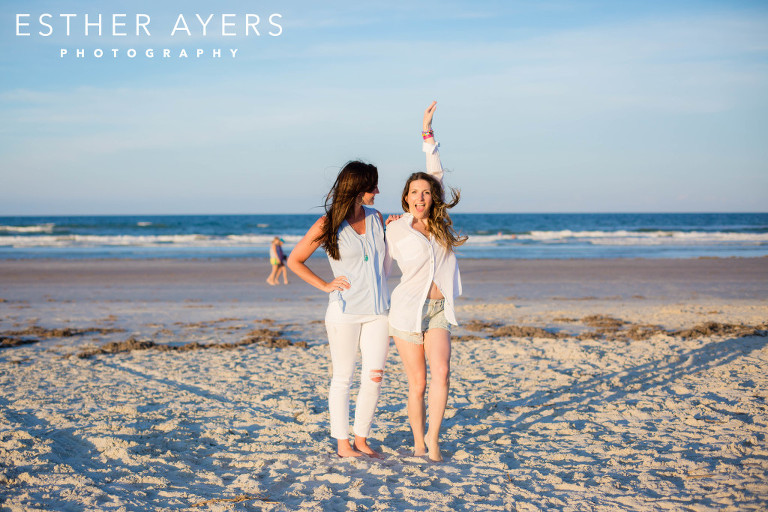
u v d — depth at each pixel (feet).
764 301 42.75
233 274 66.64
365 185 12.17
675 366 21.04
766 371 19.77
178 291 52.54
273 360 24.00
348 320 12.42
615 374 20.27
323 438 14.23
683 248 108.58
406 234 12.49
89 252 99.66
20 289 53.31
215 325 34.78
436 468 12.07
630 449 12.84
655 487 10.73
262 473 12.01
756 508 9.44
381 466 12.26
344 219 12.49
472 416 15.97
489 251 101.35
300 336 30.63
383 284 12.70
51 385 19.67
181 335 31.22
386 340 12.78
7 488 10.82
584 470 11.79
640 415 15.56
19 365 23.15
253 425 15.31
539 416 15.83
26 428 14.39
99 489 10.83
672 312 36.37
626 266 72.33
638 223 264.72
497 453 12.93
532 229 212.84
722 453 12.36
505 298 46.32
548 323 33.32
